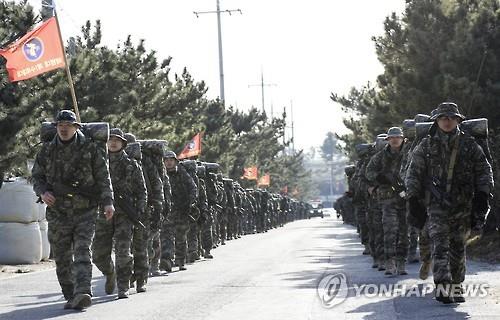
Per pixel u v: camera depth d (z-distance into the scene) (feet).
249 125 220.43
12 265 66.74
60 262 34.58
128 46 98.17
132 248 41.27
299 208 329.52
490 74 75.82
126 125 87.97
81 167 33.68
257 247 86.02
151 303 35.83
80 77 80.53
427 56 80.74
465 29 77.71
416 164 31.99
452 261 32.37
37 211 69.26
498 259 54.65
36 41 60.39
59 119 33.24
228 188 101.04
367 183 46.73
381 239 49.75
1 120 61.62
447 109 31.24
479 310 30.09
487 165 31.42
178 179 57.93
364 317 29.53
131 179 39.42
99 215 39.11
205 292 39.68
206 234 69.31
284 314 31.09
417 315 29.30
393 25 89.30
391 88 86.58
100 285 46.01
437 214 31.65
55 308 34.68
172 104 106.42
